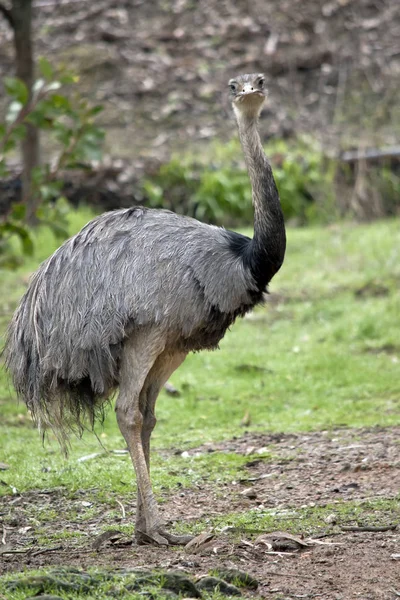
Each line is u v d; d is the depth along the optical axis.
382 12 47.44
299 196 36.09
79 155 24.64
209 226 12.48
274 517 12.59
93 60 44.84
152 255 11.84
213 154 38.81
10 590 9.55
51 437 17.52
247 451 16.28
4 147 24.48
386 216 36.00
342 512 12.64
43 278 12.16
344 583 10.00
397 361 21.86
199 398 19.98
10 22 31.61
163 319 11.70
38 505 13.62
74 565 10.77
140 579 9.72
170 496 13.91
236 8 48.59
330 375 21.11
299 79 43.75
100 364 11.73
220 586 9.69
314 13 47.34
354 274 28.41
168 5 49.41
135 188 36.44
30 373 12.22
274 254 12.11
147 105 42.72
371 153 36.88
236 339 23.98
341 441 16.50
